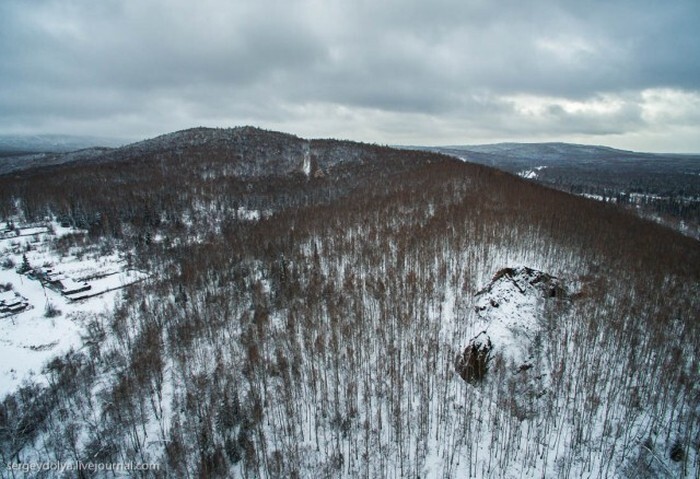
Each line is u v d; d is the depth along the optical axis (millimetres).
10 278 93188
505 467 43469
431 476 43562
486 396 52469
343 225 106625
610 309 67875
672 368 54125
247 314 72312
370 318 66938
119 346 67750
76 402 55688
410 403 50875
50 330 73625
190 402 52312
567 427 48938
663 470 43906
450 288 73125
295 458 45500
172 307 75438
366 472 43125
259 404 51312
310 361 58875
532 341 58094
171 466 45594
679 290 79188
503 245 85375
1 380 61219
